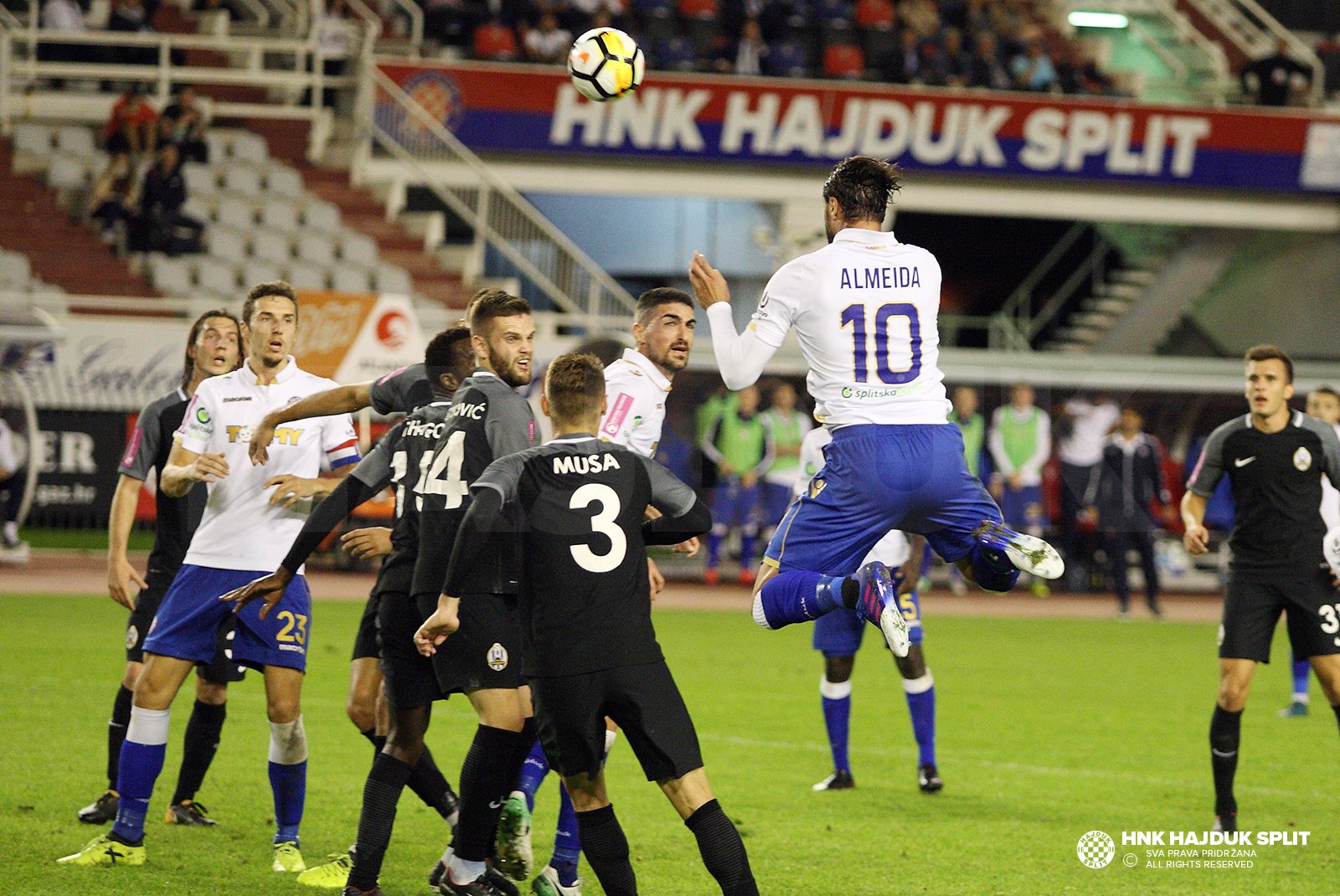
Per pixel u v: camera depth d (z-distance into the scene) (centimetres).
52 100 7194
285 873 1634
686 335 1734
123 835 1645
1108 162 7506
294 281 6725
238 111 7281
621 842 1385
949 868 1755
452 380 1605
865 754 2542
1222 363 6291
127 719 1850
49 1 7369
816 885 1664
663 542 1501
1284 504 1950
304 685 3117
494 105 7156
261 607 1645
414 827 1938
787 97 7269
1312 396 3256
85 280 6519
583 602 1365
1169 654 4181
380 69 7138
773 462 5847
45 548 5844
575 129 7181
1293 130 7600
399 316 5241
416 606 1512
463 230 7662
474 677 1469
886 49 8000
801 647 4175
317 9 7694
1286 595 1950
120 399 5659
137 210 6644
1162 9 8819
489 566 1481
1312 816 2072
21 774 2108
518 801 1401
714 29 8006
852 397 1559
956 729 2841
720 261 8338
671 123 7225
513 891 1555
